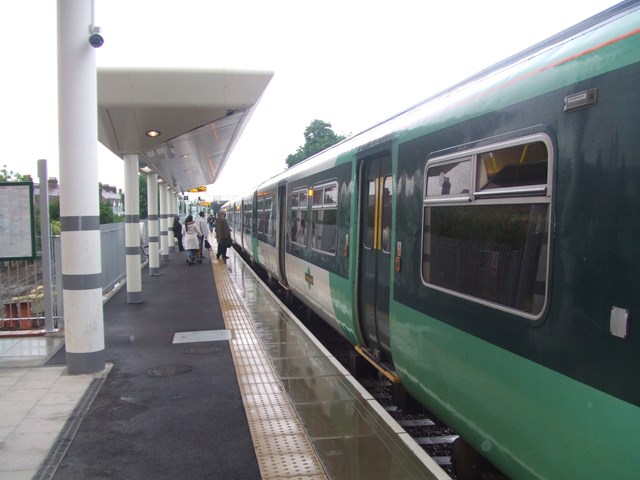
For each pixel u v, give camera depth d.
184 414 4.74
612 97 2.33
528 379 2.81
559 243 2.60
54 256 8.07
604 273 2.32
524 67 3.07
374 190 5.70
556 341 2.59
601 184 2.36
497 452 3.16
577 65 2.57
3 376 5.80
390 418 4.53
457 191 3.65
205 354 6.70
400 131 4.72
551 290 2.64
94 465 3.83
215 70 8.12
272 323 8.55
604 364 2.29
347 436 4.18
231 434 4.32
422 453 3.86
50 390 5.36
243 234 22.11
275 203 12.52
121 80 7.95
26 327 7.95
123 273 13.85
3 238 7.47
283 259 11.79
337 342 9.12
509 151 3.07
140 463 3.86
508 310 2.99
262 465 3.74
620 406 2.20
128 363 6.34
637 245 2.16
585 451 2.39
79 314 5.81
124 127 8.98
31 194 7.43
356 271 6.09
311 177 8.66
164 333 7.95
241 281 13.92
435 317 3.91
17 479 3.62
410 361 4.41
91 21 5.48
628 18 2.38
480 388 3.30
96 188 5.79
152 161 13.11
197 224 18.95
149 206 15.00
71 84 5.49
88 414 4.76
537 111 2.82
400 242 4.62
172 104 8.15
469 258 3.47
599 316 2.33
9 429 4.43
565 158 2.59
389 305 4.96
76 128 5.54
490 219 3.24
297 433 4.26
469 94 3.63
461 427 3.63
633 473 2.13
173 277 14.77
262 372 5.90
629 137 2.23
